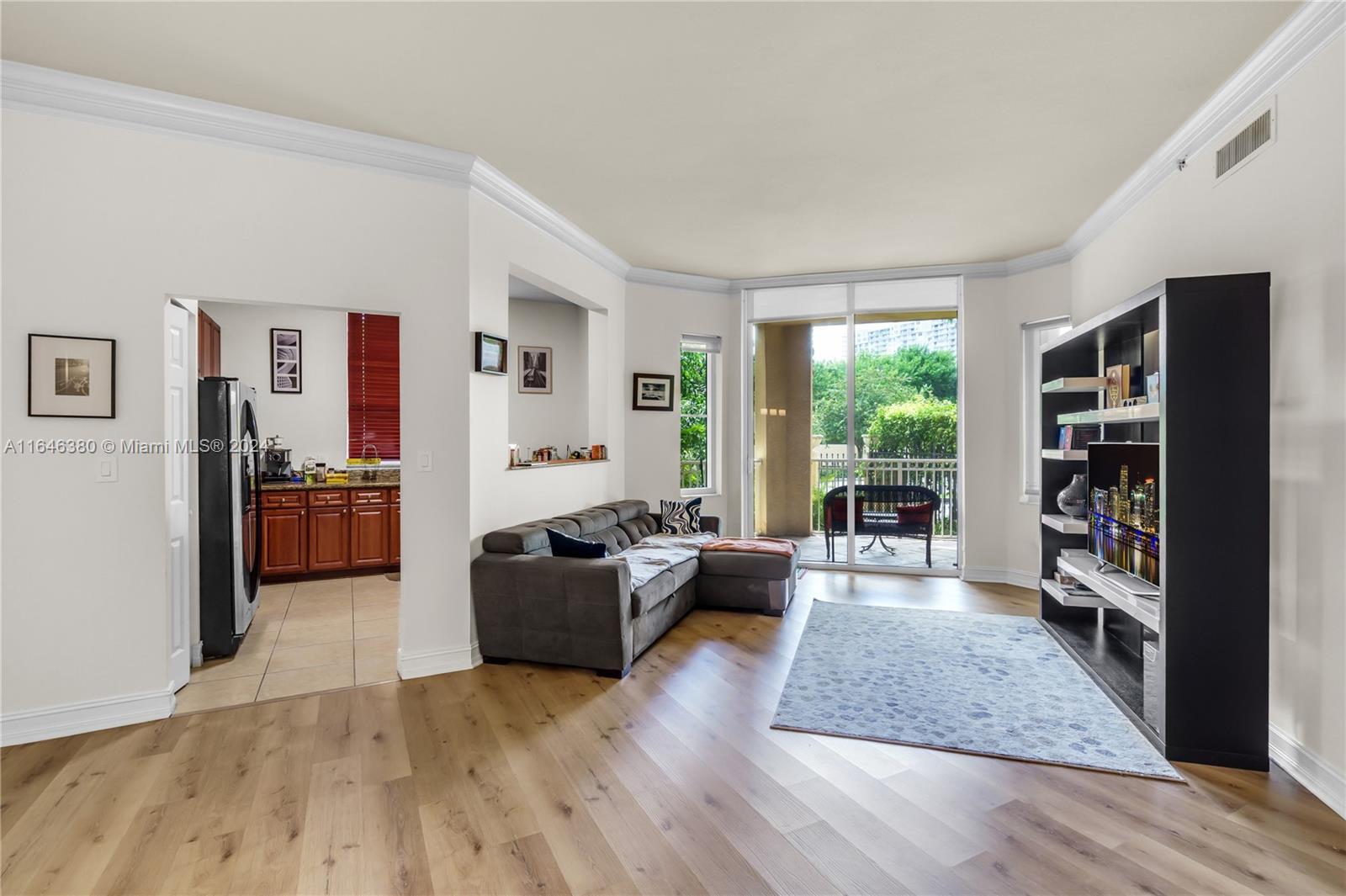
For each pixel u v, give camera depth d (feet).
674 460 19.77
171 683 9.70
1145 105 9.57
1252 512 8.04
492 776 7.94
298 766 8.17
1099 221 14.11
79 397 9.05
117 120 9.20
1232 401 8.09
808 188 12.86
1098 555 12.34
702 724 9.38
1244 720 8.10
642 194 13.12
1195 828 6.86
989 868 6.21
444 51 8.21
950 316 19.17
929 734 9.02
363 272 10.67
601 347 18.26
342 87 9.09
